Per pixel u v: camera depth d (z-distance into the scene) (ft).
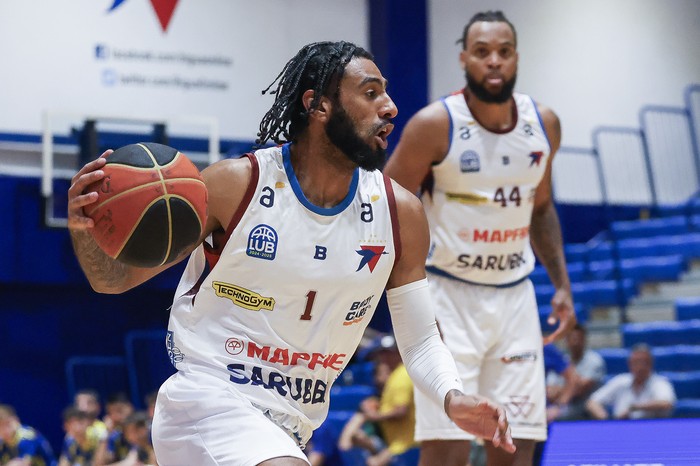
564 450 17.65
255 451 11.15
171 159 11.06
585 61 60.80
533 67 59.82
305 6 56.24
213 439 11.46
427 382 12.59
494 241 18.63
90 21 52.65
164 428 11.93
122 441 41.60
